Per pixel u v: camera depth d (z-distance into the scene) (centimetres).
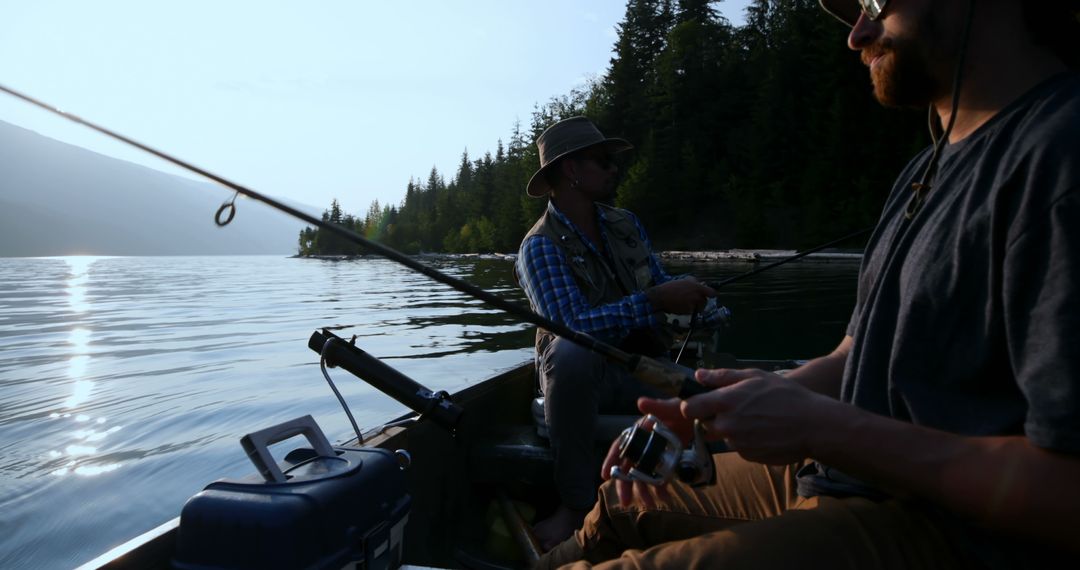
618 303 243
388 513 137
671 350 344
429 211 9412
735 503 127
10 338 988
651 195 4656
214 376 639
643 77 5666
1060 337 73
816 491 111
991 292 84
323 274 3216
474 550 224
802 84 4453
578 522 217
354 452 141
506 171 6944
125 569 112
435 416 169
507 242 6341
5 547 284
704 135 4947
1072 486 71
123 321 1210
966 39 95
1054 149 78
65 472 372
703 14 5872
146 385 605
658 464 108
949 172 97
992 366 85
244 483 120
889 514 95
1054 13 91
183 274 3697
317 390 569
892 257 102
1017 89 93
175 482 358
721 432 94
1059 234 75
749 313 909
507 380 295
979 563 88
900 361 93
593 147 267
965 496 78
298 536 112
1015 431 83
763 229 3975
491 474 243
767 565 92
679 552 98
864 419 86
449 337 868
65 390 591
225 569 112
